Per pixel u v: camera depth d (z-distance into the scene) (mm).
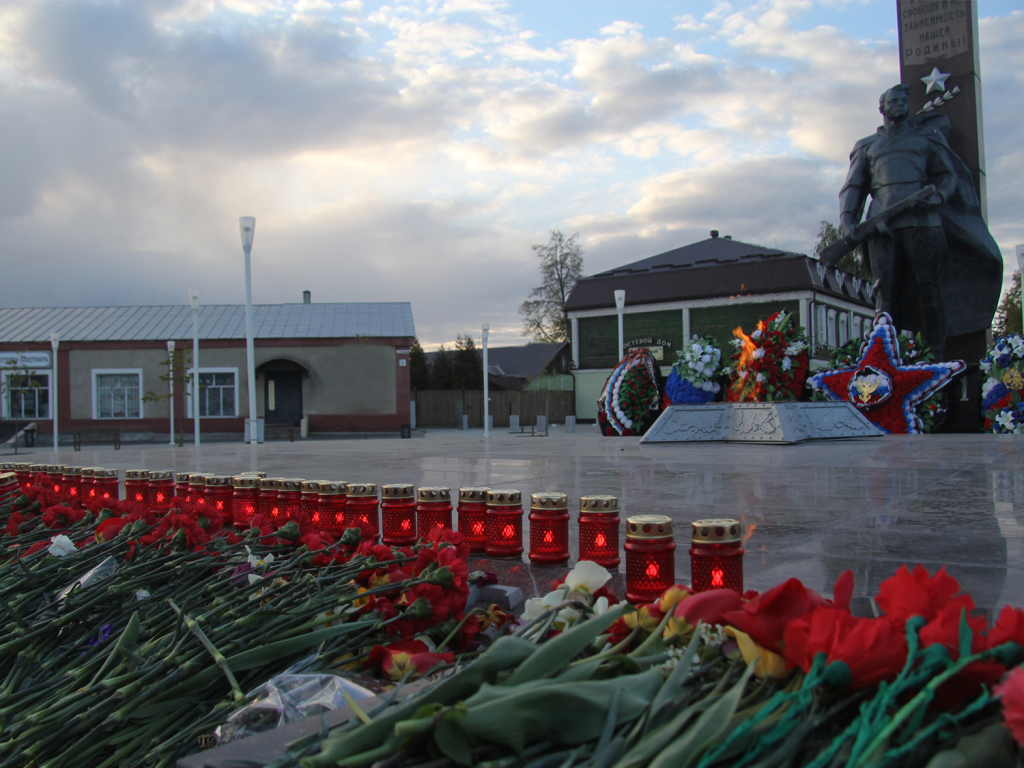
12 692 1791
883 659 992
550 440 15898
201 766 1034
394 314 34094
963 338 17891
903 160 17391
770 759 913
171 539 2658
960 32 17953
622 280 37781
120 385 30969
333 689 1481
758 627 1117
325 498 3408
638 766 930
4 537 3461
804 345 12562
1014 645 1013
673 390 15844
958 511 4480
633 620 1442
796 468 7441
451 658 1595
